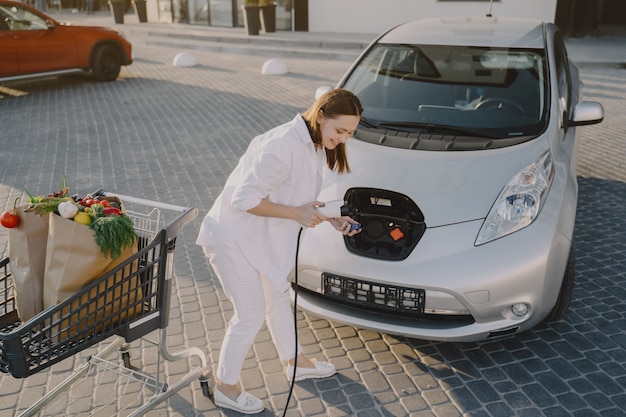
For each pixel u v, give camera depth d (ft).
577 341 11.78
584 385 10.53
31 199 8.42
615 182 20.35
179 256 15.87
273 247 9.07
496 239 10.46
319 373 10.82
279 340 10.44
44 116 31.37
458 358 11.35
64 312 8.03
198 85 38.42
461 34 16.03
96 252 7.93
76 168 23.02
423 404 10.18
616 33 55.47
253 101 33.53
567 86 15.83
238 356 9.71
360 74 15.44
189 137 26.84
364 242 10.84
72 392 10.65
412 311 10.50
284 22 57.77
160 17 67.00
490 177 11.35
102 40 39.34
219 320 12.92
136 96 35.70
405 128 13.34
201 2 61.93
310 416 9.98
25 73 35.88
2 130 28.84
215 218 9.09
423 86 14.61
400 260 10.46
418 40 15.88
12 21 35.24
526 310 10.59
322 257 10.94
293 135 8.34
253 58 48.67
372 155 12.31
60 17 76.28
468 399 10.27
